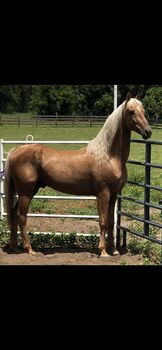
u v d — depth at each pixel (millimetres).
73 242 7391
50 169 6520
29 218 9609
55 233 7578
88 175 6434
